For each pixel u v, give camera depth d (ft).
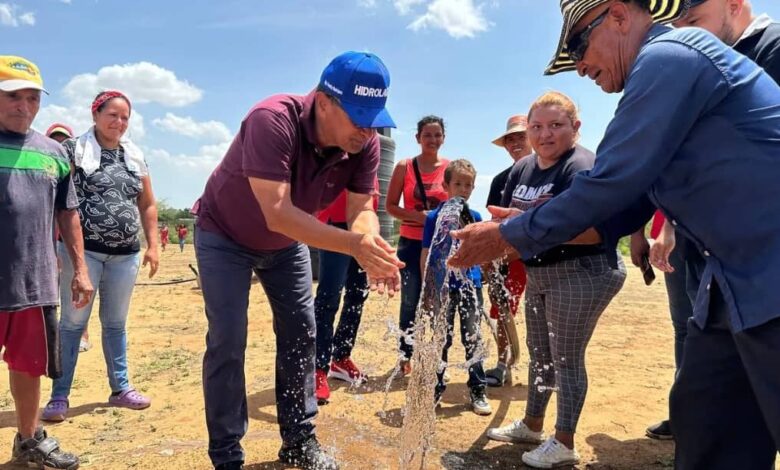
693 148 6.16
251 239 10.01
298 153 9.54
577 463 11.23
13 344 10.57
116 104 13.92
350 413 13.89
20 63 10.39
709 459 7.20
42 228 10.61
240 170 9.56
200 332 23.39
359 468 11.02
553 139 10.65
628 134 6.18
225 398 9.97
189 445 12.07
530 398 12.00
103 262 14.16
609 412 13.97
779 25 8.95
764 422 6.88
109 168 14.11
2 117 10.37
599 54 6.95
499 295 14.80
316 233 8.79
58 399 13.57
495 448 12.00
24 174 10.41
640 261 11.18
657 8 6.89
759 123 6.01
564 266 10.36
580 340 10.62
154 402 14.79
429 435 10.42
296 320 10.94
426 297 11.16
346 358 16.35
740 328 6.01
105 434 12.72
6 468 10.89
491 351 18.79
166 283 41.01
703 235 6.34
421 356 10.44
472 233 7.11
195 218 10.61
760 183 5.92
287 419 11.05
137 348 20.58
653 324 23.84
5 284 10.17
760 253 5.96
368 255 8.49
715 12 8.91
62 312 13.66
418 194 15.88
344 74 8.89
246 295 10.23
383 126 8.97
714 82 6.03
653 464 11.29
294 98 9.64
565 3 6.93
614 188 6.22
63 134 19.74
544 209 6.64
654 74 6.14
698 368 7.04
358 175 11.08
